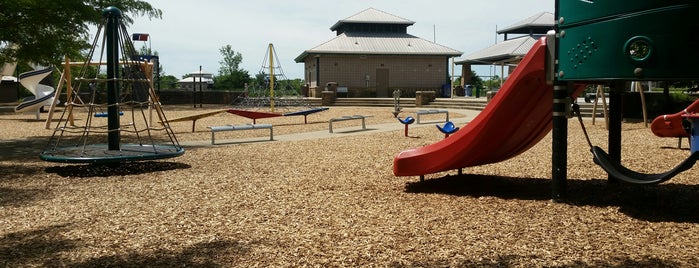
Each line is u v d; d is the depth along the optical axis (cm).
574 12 522
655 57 467
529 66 566
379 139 1341
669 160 895
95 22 1260
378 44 3909
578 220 505
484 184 707
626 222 496
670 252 410
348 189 688
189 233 487
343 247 436
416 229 486
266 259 410
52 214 567
